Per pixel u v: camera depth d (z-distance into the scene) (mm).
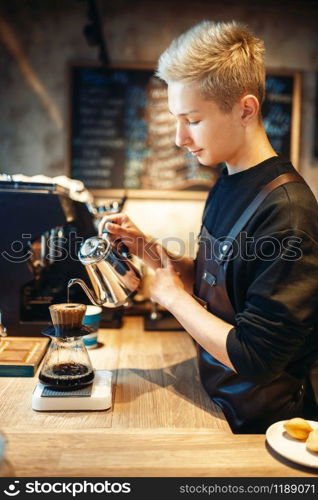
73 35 2584
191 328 1172
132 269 1404
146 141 2627
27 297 1826
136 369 1551
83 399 1217
